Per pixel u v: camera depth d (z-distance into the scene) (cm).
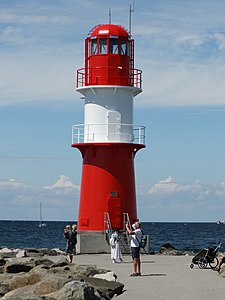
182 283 2366
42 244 7825
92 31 4100
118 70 4019
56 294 1881
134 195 4053
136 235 2642
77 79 4109
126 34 4062
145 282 2403
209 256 2964
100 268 2802
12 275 2355
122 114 4034
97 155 3991
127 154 4022
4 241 8456
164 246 4400
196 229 15400
